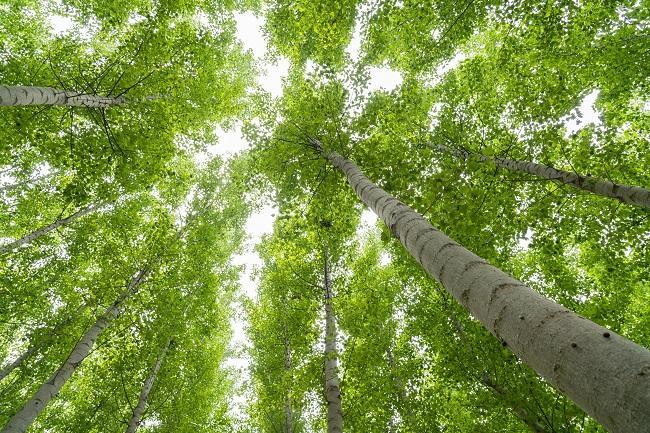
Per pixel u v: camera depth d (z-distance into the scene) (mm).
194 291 10398
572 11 6680
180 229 11453
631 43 7352
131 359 8344
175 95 8352
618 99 8273
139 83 7406
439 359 7656
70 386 10047
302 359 9211
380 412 7297
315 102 7234
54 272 10203
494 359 6750
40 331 7797
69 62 7723
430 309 8508
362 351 7262
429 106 9594
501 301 1664
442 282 2244
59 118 7934
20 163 10531
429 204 4070
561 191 6699
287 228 7879
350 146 6895
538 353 1381
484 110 8312
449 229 4152
